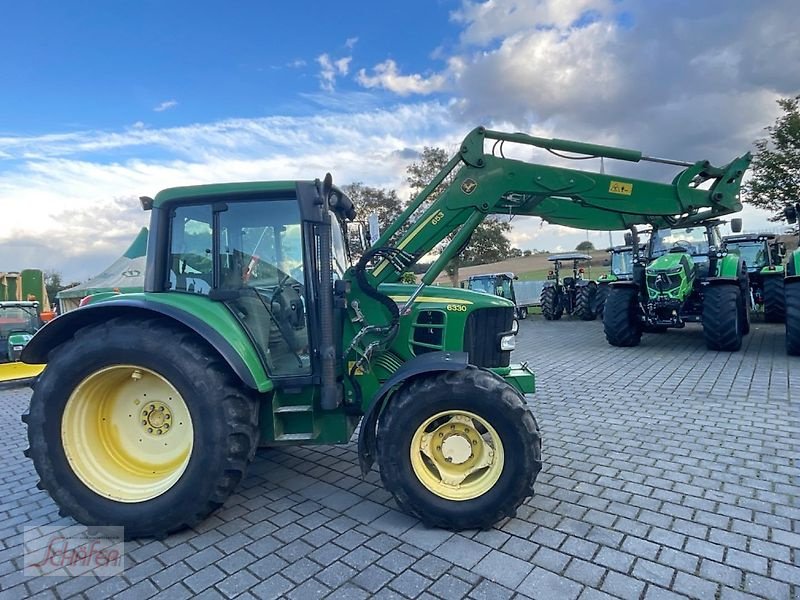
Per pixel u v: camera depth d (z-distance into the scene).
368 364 3.50
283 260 3.41
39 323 9.85
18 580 2.66
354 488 3.67
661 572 2.51
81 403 3.12
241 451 3.02
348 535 2.98
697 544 2.74
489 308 3.75
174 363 2.95
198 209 3.39
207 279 3.38
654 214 3.96
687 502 3.21
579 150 3.84
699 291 9.00
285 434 3.40
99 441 3.22
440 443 3.06
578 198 3.86
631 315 9.12
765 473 3.59
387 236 3.67
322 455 4.38
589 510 3.15
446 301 3.67
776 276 11.24
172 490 2.97
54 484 3.04
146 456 3.26
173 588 2.54
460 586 2.46
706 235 9.80
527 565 2.60
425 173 20.19
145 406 3.26
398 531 3.01
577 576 2.50
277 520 3.20
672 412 5.09
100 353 3.00
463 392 2.93
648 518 3.03
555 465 3.86
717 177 3.96
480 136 3.71
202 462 2.94
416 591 2.43
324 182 3.18
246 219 3.38
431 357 3.16
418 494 2.96
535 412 5.25
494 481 2.92
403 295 3.72
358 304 3.59
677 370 7.03
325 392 3.12
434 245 3.76
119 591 2.53
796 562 2.56
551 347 9.79
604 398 5.73
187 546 2.93
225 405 2.97
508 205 4.05
